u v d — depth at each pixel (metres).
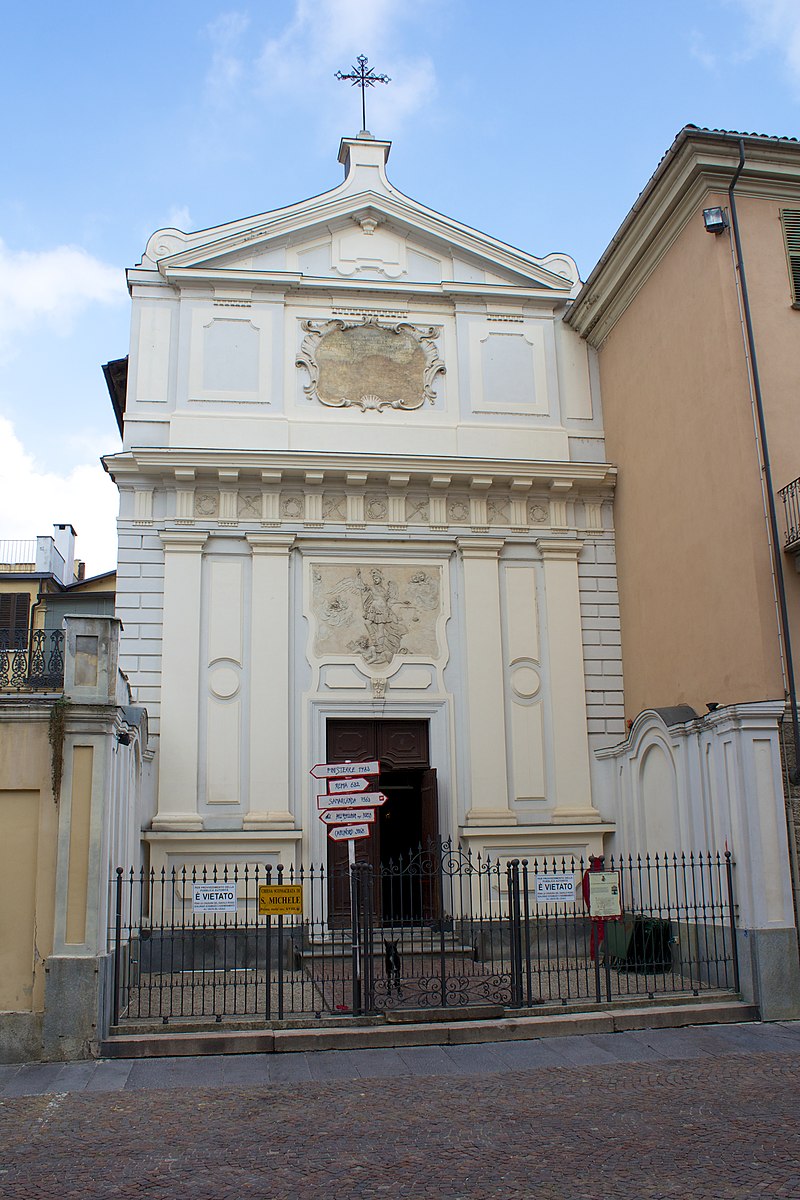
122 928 13.22
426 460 18.83
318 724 18.12
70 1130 8.86
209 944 16.70
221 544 18.50
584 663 19.16
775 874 13.59
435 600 18.97
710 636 15.96
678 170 16.50
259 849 17.22
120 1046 11.42
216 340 19.42
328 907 16.89
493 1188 7.28
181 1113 9.34
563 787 18.50
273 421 19.12
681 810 15.57
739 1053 11.33
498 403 20.03
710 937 14.43
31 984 11.60
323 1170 7.75
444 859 17.84
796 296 16.05
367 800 13.15
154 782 17.30
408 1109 9.37
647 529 18.31
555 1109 9.27
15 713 12.21
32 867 11.91
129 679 17.70
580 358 20.64
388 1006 12.56
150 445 18.67
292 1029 11.95
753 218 16.27
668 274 17.62
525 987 14.12
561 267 21.00
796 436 15.43
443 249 20.70
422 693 18.53
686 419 16.89
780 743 14.05
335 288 19.94
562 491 19.50
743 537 15.11
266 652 18.08
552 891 13.32
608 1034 12.31
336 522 18.83
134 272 19.55
